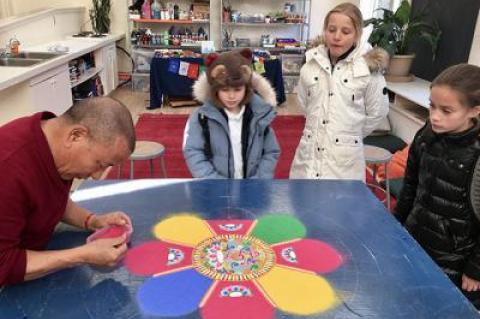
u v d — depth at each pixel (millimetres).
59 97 3893
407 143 3609
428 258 1181
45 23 5129
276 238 1267
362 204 1494
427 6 4031
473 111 1341
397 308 978
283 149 4152
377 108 2117
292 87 6480
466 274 1440
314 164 2168
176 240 1247
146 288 1037
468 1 3371
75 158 1061
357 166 2158
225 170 1855
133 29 6562
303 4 6668
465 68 1355
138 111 5426
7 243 996
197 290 1033
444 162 1439
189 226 1324
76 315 944
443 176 1449
